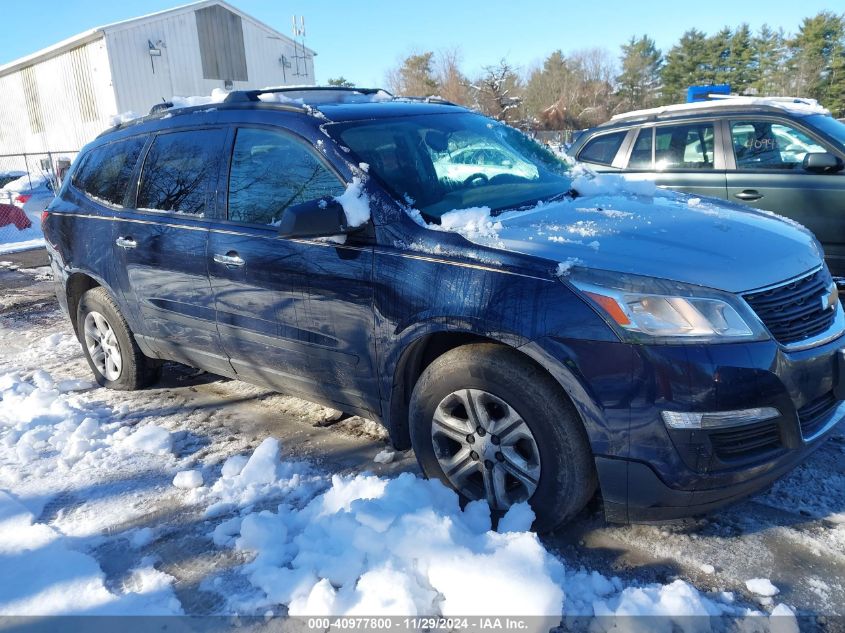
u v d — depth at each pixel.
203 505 3.08
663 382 2.30
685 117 6.59
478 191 3.31
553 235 2.71
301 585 2.42
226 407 4.29
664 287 2.36
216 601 2.42
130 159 4.26
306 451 3.60
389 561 2.39
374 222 2.92
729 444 2.38
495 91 40.91
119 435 3.84
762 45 66.06
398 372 2.93
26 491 3.27
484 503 2.72
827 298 2.71
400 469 3.34
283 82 32.56
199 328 3.80
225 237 3.49
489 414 2.70
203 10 28.67
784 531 2.69
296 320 3.23
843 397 2.55
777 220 3.15
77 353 5.69
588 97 56.81
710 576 2.45
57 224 4.73
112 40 26.12
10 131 33.28
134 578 2.58
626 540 2.69
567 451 2.48
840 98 59.03
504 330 2.51
